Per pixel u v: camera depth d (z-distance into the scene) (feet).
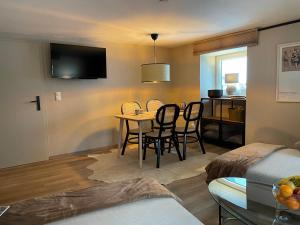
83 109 14.62
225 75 15.96
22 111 12.49
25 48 12.47
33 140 12.84
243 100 13.46
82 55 13.88
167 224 4.23
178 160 12.35
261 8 9.00
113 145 15.90
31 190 9.24
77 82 14.30
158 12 9.25
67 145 14.21
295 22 10.77
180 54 17.44
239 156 8.11
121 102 16.07
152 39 14.42
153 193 5.17
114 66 15.57
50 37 13.07
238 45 13.03
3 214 4.44
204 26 11.57
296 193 4.52
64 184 9.72
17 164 12.41
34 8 8.54
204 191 8.68
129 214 4.52
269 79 12.01
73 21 10.25
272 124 12.10
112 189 5.44
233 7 8.84
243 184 6.50
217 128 15.08
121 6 8.50
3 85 11.93
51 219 4.27
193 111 13.09
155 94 17.66
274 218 5.07
